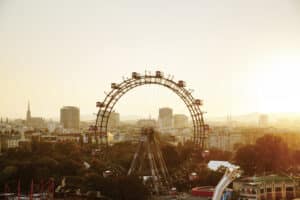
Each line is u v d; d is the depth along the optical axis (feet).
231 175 267.80
